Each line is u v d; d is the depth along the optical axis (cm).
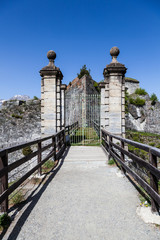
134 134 1648
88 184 417
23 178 325
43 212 289
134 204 316
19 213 285
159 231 238
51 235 232
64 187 398
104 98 831
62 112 849
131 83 3403
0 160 257
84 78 1794
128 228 246
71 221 264
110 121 803
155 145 1527
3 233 236
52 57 812
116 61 813
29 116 1344
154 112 2170
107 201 329
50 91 806
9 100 1397
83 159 673
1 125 1338
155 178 268
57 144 688
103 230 242
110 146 646
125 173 491
